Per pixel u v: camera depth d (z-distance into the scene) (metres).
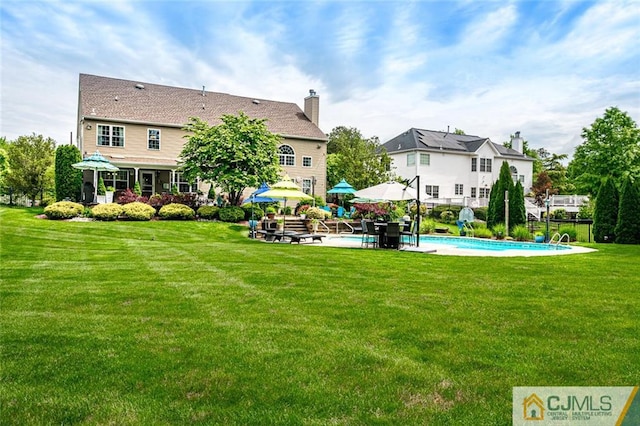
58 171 23.27
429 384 3.39
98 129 25.17
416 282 7.41
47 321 4.98
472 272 8.55
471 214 21.67
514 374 3.57
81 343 4.27
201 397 3.17
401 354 4.01
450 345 4.24
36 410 2.98
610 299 6.17
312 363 3.79
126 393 3.23
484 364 3.77
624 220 16.06
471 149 39.44
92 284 7.04
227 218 21.28
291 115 32.97
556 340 4.39
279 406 3.04
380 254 11.78
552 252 12.88
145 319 5.10
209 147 21.80
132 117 26.05
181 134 27.53
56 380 3.44
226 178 21.44
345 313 5.38
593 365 3.74
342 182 27.62
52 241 13.26
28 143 30.84
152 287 6.83
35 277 7.60
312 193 30.03
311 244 15.29
